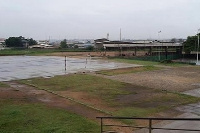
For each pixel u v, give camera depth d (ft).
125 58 219.61
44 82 100.22
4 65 165.78
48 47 425.69
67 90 84.94
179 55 255.09
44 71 134.51
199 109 64.90
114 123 51.29
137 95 79.41
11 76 116.37
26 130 44.27
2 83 96.84
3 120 49.37
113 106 65.57
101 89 87.25
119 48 261.24
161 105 67.72
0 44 524.11
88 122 50.21
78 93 80.18
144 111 61.52
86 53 285.23
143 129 48.11
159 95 79.87
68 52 307.17
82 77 112.88
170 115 59.16
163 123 52.60
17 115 52.95
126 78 112.88
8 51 311.88
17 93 78.28
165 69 149.89
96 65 164.76
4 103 64.39
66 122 49.65
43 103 66.13
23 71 134.72
